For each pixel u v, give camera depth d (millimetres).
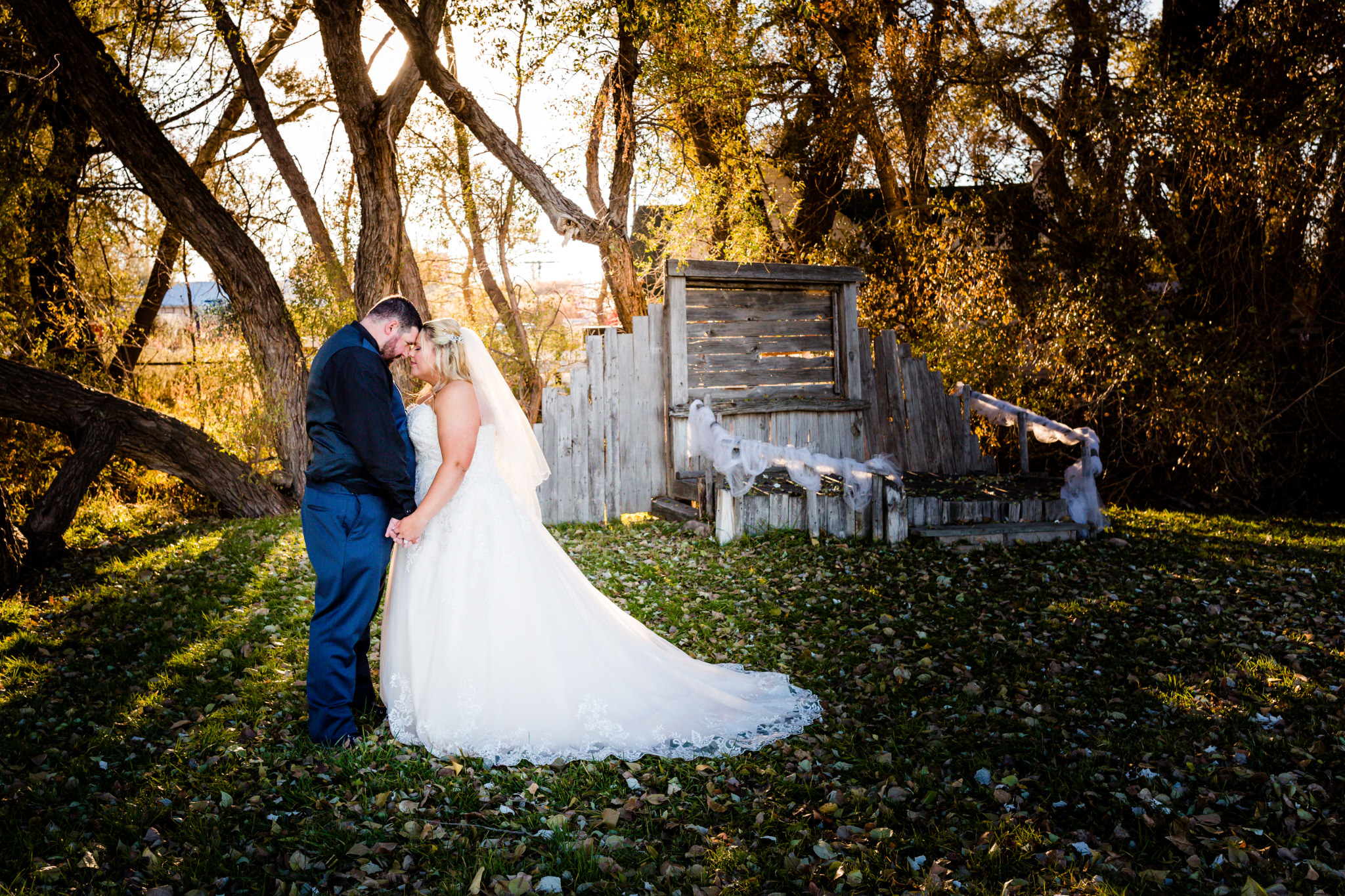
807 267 10008
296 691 4207
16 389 7348
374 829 2908
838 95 12586
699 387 9750
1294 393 10328
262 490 9391
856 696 4254
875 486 7672
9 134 9078
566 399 9125
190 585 6199
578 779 3332
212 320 10586
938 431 10633
